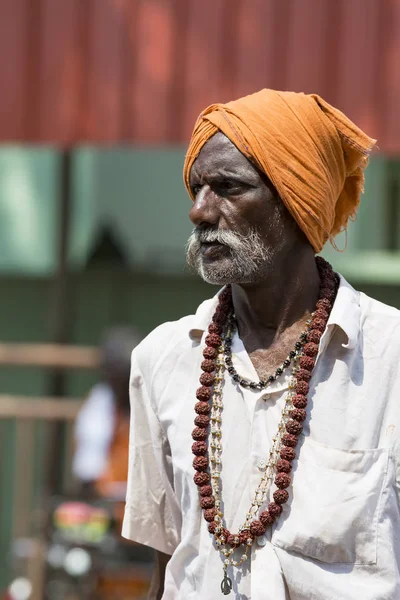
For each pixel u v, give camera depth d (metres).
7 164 18.50
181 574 6.02
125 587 12.37
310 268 6.00
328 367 5.79
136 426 6.43
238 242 5.73
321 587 5.48
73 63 13.59
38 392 17.84
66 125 13.59
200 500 5.88
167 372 6.24
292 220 5.85
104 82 13.51
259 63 13.15
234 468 5.81
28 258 18.47
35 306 18.39
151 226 18.19
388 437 5.58
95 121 13.55
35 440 16.83
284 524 5.59
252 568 5.62
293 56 13.08
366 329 5.84
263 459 5.75
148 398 6.34
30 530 13.52
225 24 13.25
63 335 17.12
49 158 18.47
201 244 5.88
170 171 18.12
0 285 18.52
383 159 16.91
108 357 13.68
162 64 13.38
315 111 5.79
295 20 13.08
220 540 5.70
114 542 12.46
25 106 13.66
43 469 15.62
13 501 16.53
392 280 17.02
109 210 18.23
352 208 6.25
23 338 18.39
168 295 18.11
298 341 5.88
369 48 12.93
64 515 12.66
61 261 17.30
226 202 5.77
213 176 5.76
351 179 6.15
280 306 5.97
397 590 5.46
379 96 12.91
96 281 18.16
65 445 16.27
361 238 17.19
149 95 13.41
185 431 6.05
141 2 13.45
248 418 5.86
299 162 5.71
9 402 13.59
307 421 5.71
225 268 5.79
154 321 18.14
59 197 17.70
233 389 5.96
